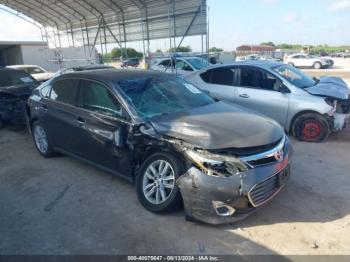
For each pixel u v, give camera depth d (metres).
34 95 5.65
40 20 20.62
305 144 5.85
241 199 3.02
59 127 4.89
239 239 3.07
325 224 3.27
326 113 5.68
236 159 3.02
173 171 3.32
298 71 6.86
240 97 6.49
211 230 3.22
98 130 4.14
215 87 6.81
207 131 3.34
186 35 14.47
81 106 4.52
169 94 4.38
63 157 5.60
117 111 3.96
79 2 16.72
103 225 3.41
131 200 3.93
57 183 4.53
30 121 5.77
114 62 21.97
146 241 3.10
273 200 3.77
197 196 3.08
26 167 5.21
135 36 17.08
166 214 3.53
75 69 12.66
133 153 3.74
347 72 24.58
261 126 3.59
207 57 13.79
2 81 8.42
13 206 3.93
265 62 6.84
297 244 2.97
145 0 15.23
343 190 3.99
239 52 46.88
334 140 6.02
